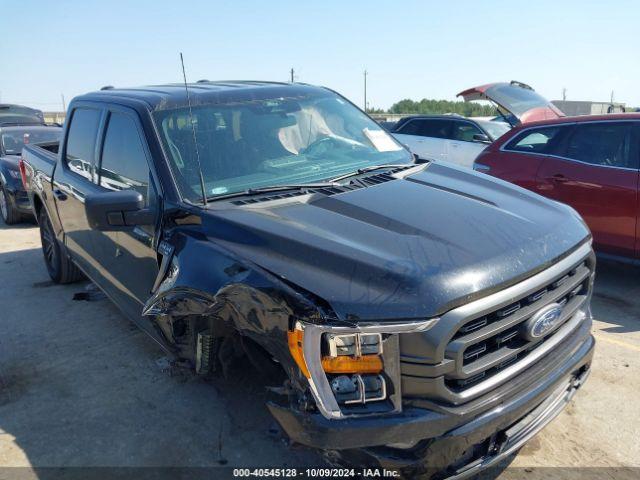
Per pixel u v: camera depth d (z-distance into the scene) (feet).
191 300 9.09
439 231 8.89
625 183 17.83
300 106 13.67
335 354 7.39
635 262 18.04
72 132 16.65
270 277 8.12
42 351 15.20
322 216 9.58
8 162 31.78
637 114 18.45
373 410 7.45
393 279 7.62
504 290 7.98
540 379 8.66
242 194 10.76
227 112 12.56
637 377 12.88
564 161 19.61
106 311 17.87
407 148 14.52
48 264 21.07
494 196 10.93
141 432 11.39
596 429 11.07
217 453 10.64
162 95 12.75
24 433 11.54
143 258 11.64
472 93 34.83
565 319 9.20
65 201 16.51
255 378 9.99
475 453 8.07
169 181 10.86
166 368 13.89
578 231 10.07
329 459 7.84
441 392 7.45
